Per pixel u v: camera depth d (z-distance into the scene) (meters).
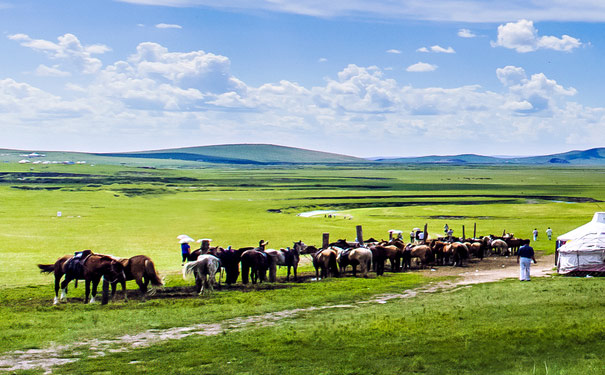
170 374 15.51
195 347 18.58
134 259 28.52
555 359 15.20
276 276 39.53
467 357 16.00
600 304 22.17
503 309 22.22
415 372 14.97
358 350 17.34
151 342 19.42
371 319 21.84
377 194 198.50
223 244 62.41
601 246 34.53
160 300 28.28
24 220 95.00
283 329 20.75
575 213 112.56
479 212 117.62
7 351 18.14
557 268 36.78
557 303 22.83
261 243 36.53
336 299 28.47
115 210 122.44
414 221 95.56
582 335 17.17
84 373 15.66
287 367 15.91
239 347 18.36
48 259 48.88
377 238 70.88
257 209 138.25
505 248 53.47
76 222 92.62
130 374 15.55
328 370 15.37
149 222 93.75
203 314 24.36
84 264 27.62
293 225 87.62
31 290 32.78
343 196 188.75
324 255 37.41
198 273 30.48
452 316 21.45
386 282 34.72
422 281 35.06
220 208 137.38
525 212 116.25
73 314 24.52
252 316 24.19
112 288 29.22
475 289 29.64
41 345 18.92
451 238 54.16
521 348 16.41
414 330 19.41
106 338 20.02
